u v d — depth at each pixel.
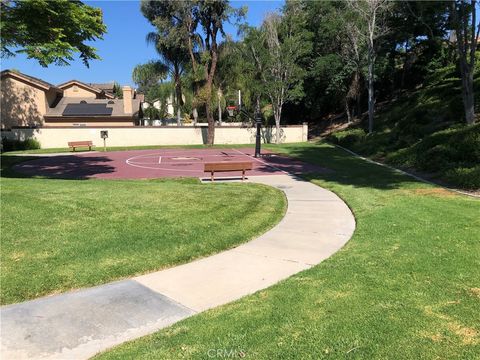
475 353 3.46
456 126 20.62
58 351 4.03
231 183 15.27
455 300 4.52
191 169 21.53
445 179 14.12
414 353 3.49
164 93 45.31
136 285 5.70
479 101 22.81
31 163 25.16
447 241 6.77
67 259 6.43
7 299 5.23
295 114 52.06
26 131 37.69
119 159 27.36
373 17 32.91
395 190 12.73
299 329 4.04
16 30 15.27
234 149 34.97
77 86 50.62
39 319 4.70
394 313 4.24
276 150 32.12
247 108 42.91
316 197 12.35
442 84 31.16
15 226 7.61
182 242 7.36
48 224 7.87
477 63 28.27
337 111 50.09
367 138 29.84
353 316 4.23
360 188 13.42
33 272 5.94
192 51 38.53
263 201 11.17
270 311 4.51
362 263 5.95
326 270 5.82
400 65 43.88
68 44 15.43
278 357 3.56
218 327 4.21
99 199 9.83
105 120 44.56
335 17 39.16
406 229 7.75
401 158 19.70
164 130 40.47
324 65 40.09
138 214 8.84
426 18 30.28
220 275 6.01
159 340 4.09
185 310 4.89
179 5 35.94
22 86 42.34
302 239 7.84
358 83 41.06
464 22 19.38
